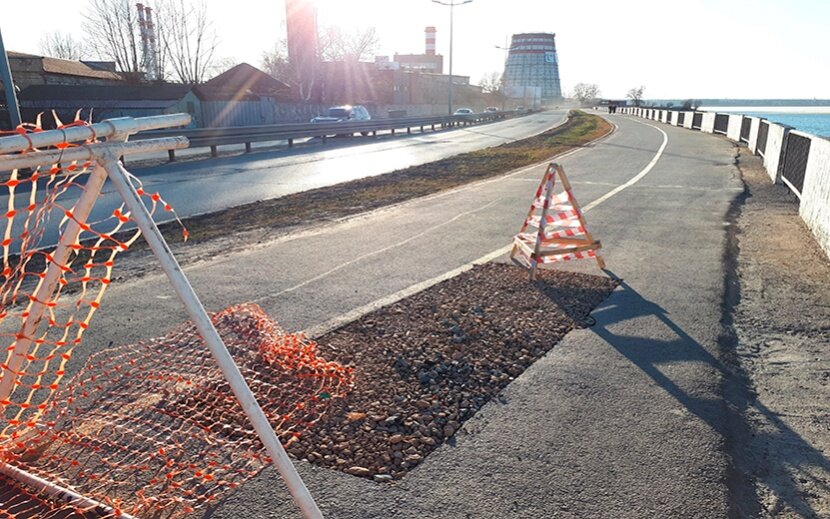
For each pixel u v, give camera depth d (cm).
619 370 419
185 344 464
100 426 347
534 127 4506
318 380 399
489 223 944
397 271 676
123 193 227
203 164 1945
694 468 306
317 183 1505
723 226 892
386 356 439
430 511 274
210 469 306
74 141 228
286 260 731
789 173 1197
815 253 733
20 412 323
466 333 484
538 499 282
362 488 290
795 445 332
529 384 398
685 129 3547
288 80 6881
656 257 721
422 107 7538
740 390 395
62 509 276
